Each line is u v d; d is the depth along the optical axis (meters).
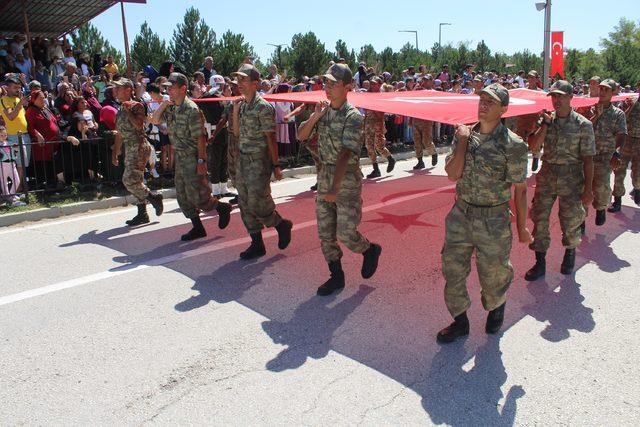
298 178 10.38
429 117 4.82
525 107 6.22
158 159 9.97
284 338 3.95
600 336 4.05
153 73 11.84
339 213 4.45
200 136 5.78
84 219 7.30
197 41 30.73
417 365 3.60
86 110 9.02
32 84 8.20
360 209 4.54
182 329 4.07
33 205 7.61
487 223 3.64
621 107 8.32
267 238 6.32
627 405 3.20
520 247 6.11
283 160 11.37
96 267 5.34
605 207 6.66
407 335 4.01
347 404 3.17
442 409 3.13
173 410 3.12
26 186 7.68
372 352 3.76
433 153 11.26
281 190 9.20
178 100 5.76
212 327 4.10
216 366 3.57
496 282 3.79
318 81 12.12
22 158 7.57
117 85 6.57
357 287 4.90
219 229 6.71
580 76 33.94
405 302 4.59
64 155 8.42
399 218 7.31
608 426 3.00
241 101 5.37
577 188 5.02
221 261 5.54
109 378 3.43
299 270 5.30
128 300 4.57
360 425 2.98
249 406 3.15
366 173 10.95
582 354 3.78
